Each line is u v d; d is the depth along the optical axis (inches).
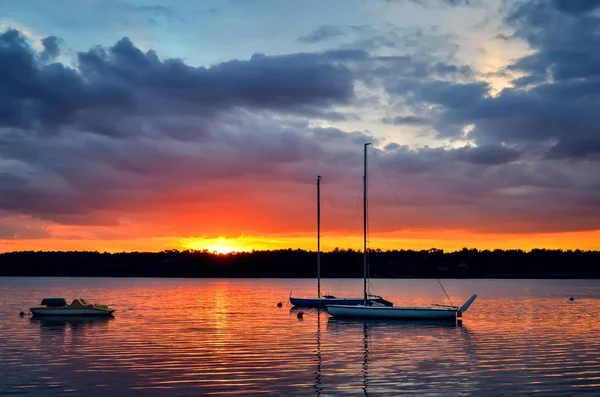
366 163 2704.2
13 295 4692.4
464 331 2006.6
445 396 1014.4
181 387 1071.6
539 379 1155.3
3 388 1067.3
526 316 2691.9
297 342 1678.2
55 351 1497.3
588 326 2208.4
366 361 1344.7
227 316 2628.0
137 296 4616.1
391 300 4416.8
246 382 1111.0
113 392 1037.2
